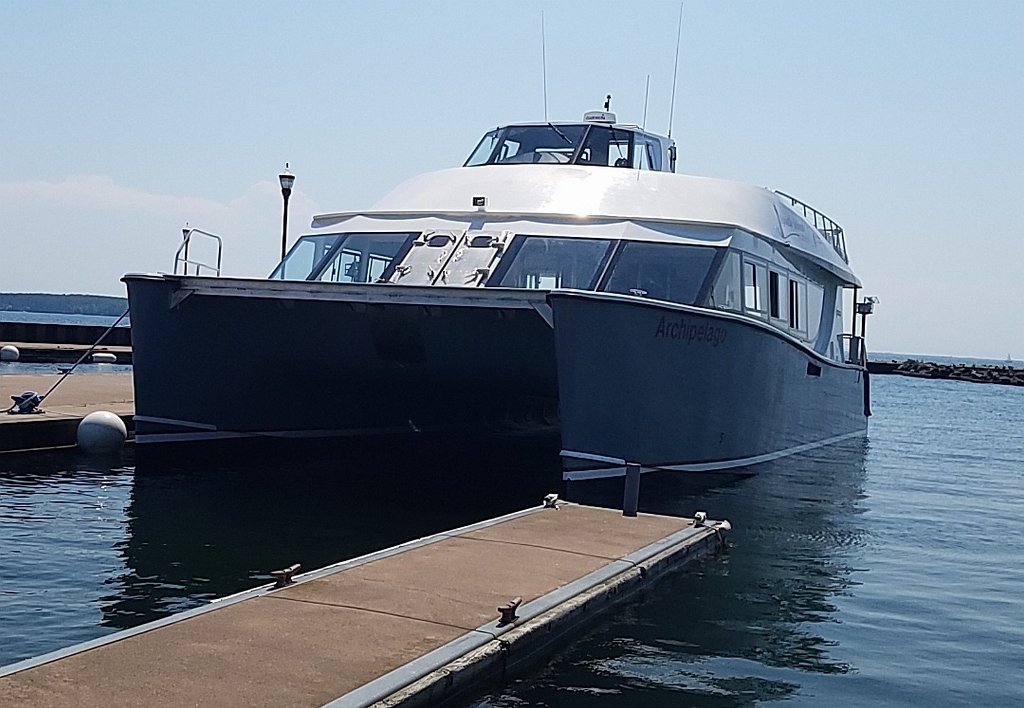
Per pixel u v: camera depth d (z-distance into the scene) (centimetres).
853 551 955
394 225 1328
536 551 759
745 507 1151
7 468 1188
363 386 1473
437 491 1177
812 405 1662
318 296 1112
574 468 1058
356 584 637
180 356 1272
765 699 550
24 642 596
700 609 708
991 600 794
